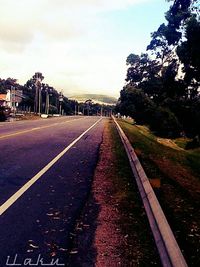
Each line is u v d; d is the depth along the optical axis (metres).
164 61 60.22
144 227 5.57
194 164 14.19
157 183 7.76
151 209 6.00
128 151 14.08
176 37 46.91
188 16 35.28
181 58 37.97
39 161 11.83
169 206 6.62
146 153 14.72
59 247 4.72
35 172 9.86
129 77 77.56
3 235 5.04
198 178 10.73
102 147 17.00
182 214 6.17
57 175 9.57
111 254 4.55
